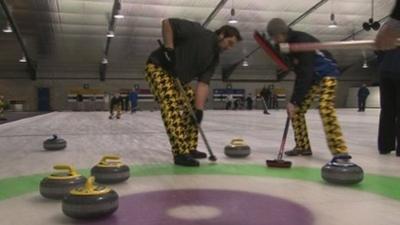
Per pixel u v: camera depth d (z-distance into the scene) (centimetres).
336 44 201
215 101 3622
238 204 226
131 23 2394
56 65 3259
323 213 208
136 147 502
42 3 2080
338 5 2319
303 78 366
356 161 382
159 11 2244
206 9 2242
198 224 191
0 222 197
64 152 455
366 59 3441
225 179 296
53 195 235
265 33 345
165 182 286
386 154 433
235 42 379
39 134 734
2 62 3067
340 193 252
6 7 1998
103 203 198
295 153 419
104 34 2556
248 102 3531
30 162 381
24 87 3288
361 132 747
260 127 909
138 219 199
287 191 257
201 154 398
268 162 346
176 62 375
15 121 1291
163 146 513
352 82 3816
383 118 430
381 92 433
